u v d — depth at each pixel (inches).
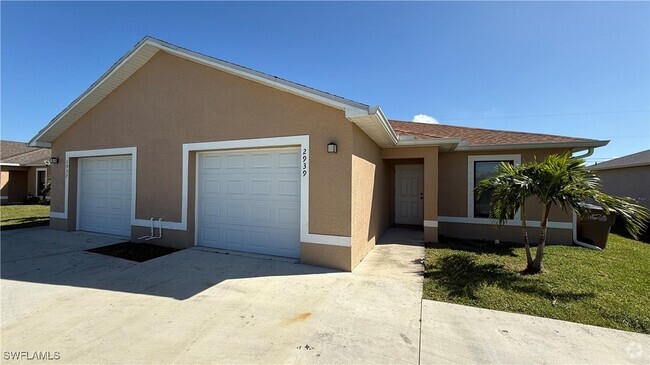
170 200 259.1
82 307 132.6
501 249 263.3
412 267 202.5
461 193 328.8
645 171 512.4
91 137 310.7
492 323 121.6
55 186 343.3
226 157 247.4
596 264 214.5
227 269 192.9
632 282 174.4
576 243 290.4
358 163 209.8
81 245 261.4
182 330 112.6
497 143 307.4
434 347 102.7
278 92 215.6
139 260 213.5
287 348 100.7
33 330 111.0
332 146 193.8
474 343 105.5
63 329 112.0
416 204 394.6
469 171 325.7
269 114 218.5
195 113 248.8
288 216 223.6
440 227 333.4
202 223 257.6
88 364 90.0
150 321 119.8
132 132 281.9
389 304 140.0
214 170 252.4
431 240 289.4
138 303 138.0
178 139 256.2
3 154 835.4
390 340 107.0
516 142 306.3
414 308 135.9
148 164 271.3
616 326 120.6
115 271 187.5
